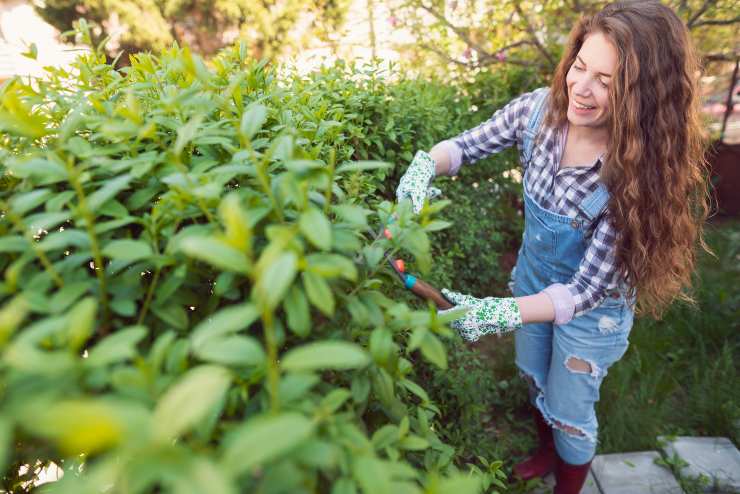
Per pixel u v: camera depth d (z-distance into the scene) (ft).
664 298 5.31
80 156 2.53
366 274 2.73
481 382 7.12
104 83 3.90
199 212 2.47
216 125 2.90
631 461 6.89
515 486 6.53
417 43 13.37
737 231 12.56
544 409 6.02
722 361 8.34
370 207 4.91
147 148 2.91
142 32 17.70
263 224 2.48
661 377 8.15
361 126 6.46
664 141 4.36
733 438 7.27
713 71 13.33
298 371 1.78
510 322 4.38
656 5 4.28
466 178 10.32
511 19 12.57
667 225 4.59
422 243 2.60
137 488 1.17
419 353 6.52
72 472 2.37
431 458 2.96
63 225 2.92
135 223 2.89
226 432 1.85
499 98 12.25
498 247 12.61
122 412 1.21
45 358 1.44
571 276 5.41
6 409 1.61
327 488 2.14
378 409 3.01
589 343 5.28
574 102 4.54
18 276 2.30
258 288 1.58
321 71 6.86
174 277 2.30
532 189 5.44
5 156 2.76
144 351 2.34
